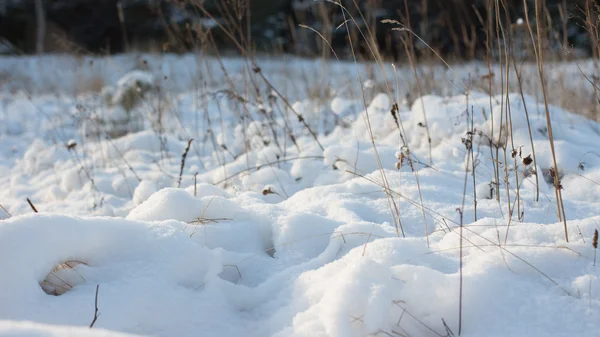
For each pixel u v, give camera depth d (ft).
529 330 5.70
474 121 12.72
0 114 25.09
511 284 6.16
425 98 13.17
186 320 6.13
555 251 6.56
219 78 27.09
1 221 6.31
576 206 9.28
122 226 6.81
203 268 6.70
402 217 8.64
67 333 4.68
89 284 6.23
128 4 45.57
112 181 13.08
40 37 44.73
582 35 29.91
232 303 6.56
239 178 11.28
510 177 10.69
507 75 8.43
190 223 7.75
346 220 8.23
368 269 5.95
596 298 6.00
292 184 11.05
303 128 16.31
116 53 46.55
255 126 13.34
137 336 4.86
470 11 32.78
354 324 5.67
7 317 5.77
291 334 5.70
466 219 8.68
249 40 13.78
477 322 5.88
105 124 20.16
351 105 18.49
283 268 7.17
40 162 15.74
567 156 11.13
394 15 37.19
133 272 6.38
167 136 17.24
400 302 5.91
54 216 6.52
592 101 14.93
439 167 11.27
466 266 6.56
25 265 6.07
